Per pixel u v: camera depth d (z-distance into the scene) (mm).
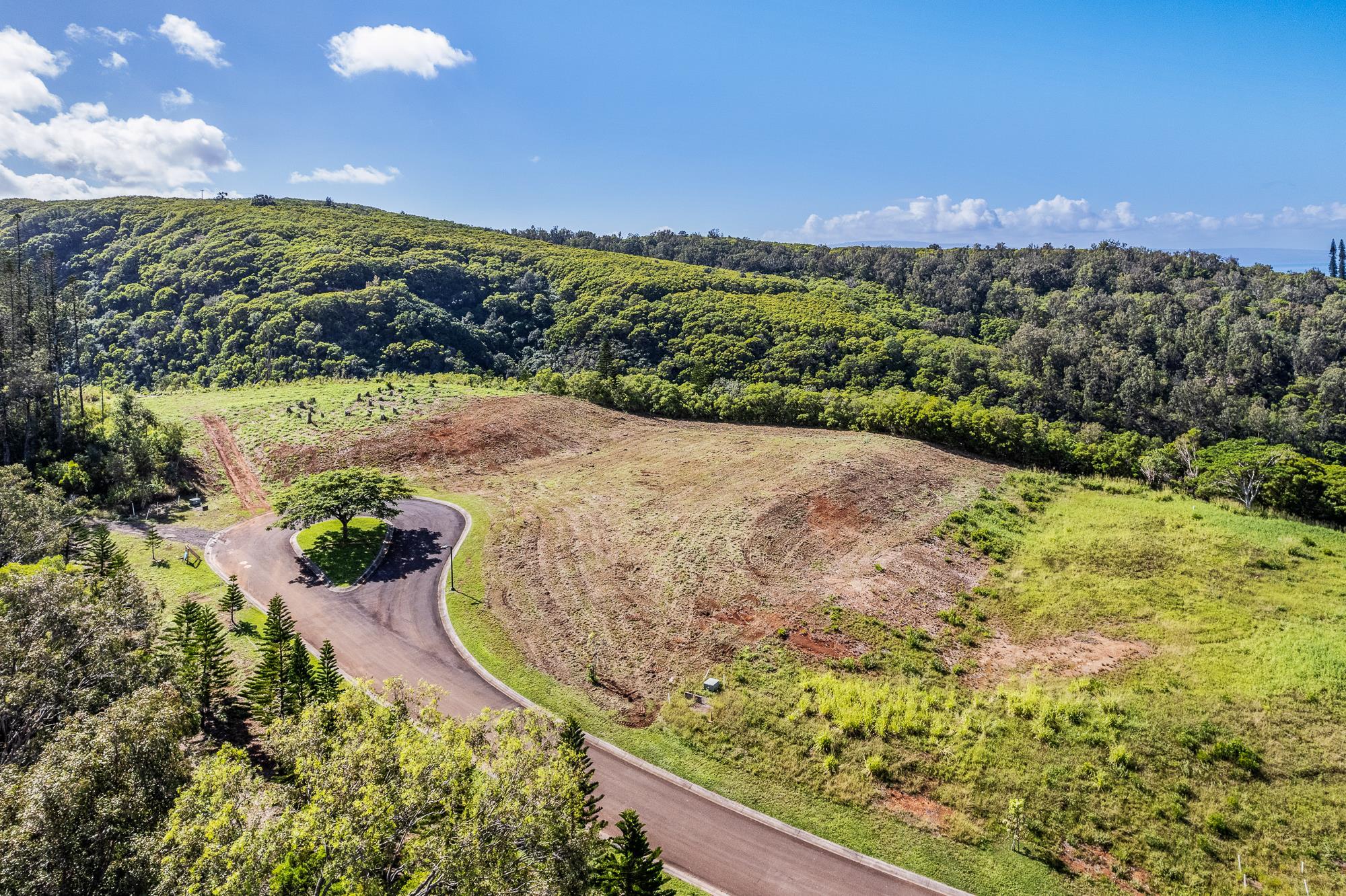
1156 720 27359
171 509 54344
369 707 19312
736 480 56969
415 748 16469
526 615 37969
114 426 61562
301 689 27531
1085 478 58156
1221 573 38938
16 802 15016
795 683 31516
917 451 63000
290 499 48656
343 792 15500
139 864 15023
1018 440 62312
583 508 53438
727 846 23109
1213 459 58594
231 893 12883
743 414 82375
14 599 22547
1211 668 30391
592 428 78312
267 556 46344
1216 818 22719
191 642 29219
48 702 20812
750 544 44625
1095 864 21922
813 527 47031
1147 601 36812
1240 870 21125
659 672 32719
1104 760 25656
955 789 25031
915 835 23359
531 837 15398
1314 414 91000
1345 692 27734
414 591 41469
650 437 75500
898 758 26547
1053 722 27828
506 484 61500
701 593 39219
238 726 28781
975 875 21750
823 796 25234
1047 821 23469
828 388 100312
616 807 24734
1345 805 22922
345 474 50000
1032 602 37656
